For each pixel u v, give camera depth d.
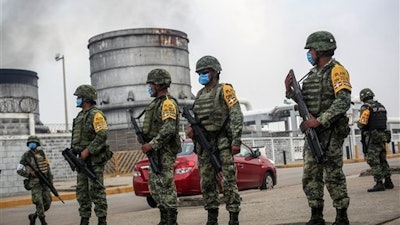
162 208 6.95
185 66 47.56
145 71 45.50
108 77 45.97
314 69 5.81
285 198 10.18
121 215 10.09
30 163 9.74
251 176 13.91
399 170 13.65
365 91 9.95
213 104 6.18
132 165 30.25
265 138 37.44
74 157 7.17
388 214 6.85
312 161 5.77
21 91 52.38
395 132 56.06
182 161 11.95
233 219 6.14
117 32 45.91
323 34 5.72
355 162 32.25
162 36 46.16
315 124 5.51
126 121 44.94
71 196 18.36
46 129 44.00
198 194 12.02
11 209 16.11
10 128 25.06
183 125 34.38
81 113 7.39
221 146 6.13
